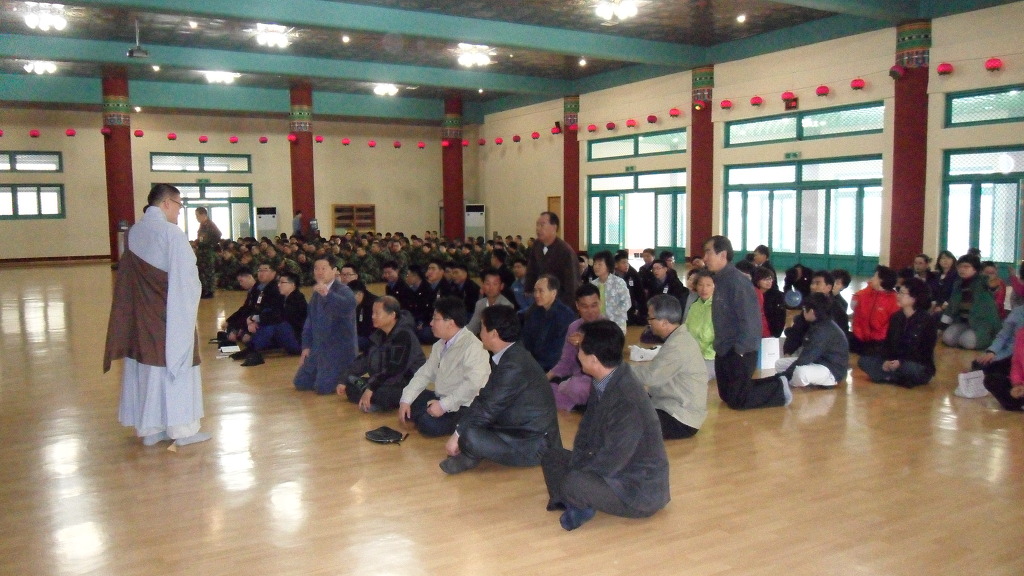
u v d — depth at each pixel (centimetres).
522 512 336
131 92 1628
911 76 1066
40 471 395
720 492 357
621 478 315
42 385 596
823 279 634
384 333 515
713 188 1438
